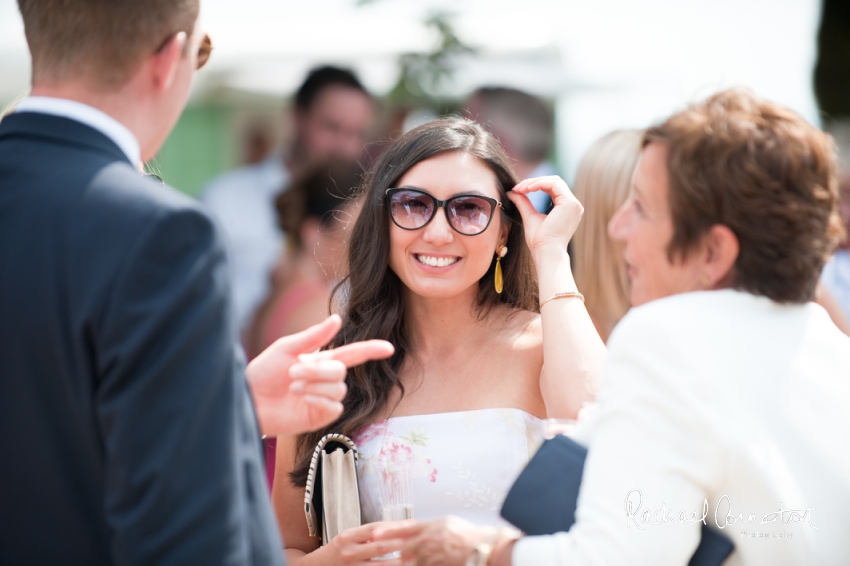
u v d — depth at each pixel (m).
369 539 2.23
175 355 1.48
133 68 1.67
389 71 5.90
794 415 1.64
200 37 1.82
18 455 1.57
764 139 1.69
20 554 1.58
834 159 1.75
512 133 5.17
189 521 1.45
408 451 2.46
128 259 1.50
